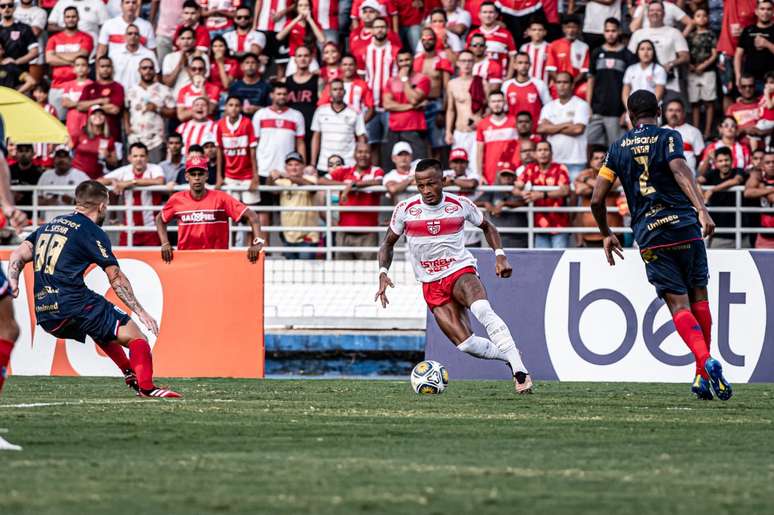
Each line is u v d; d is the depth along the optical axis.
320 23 58.44
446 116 54.25
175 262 38.84
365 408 27.19
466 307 31.84
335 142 53.06
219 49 57.19
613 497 14.55
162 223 40.09
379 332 47.06
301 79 54.84
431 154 54.88
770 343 37.88
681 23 57.66
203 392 32.03
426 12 58.72
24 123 30.27
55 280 29.22
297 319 48.44
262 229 49.47
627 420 24.67
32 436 21.08
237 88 55.09
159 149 55.91
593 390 33.75
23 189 50.25
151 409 26.59
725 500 14.40
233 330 38.59
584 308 38.31
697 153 52.91
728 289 38.06
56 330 29.53
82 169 54.56
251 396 30.73
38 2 61.56
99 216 29.86
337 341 46.72
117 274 29.23
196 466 17.11
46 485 15.20
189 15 57.72
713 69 56.56
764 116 53.72
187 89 55.19
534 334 38.50
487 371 38.75
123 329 29.73
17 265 29.95
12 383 35.44
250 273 38.69
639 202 29.33
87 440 20.50
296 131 53.28
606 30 54.62
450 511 13.45
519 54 53.34
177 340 38.75
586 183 49.75
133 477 15.96
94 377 38.06
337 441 20.66
